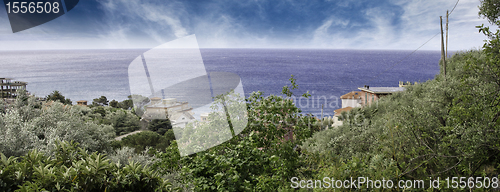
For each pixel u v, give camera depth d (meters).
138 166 1.82
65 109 7.12
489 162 3.55
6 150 4.51
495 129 3.46
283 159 3.02
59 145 1.91
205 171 2.67
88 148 6.47
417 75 122.31
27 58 125.12
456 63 11.22
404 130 4.12
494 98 3.83
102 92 76.81
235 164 2.70
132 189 1.75
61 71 101.31
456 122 3.95
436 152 3.67
